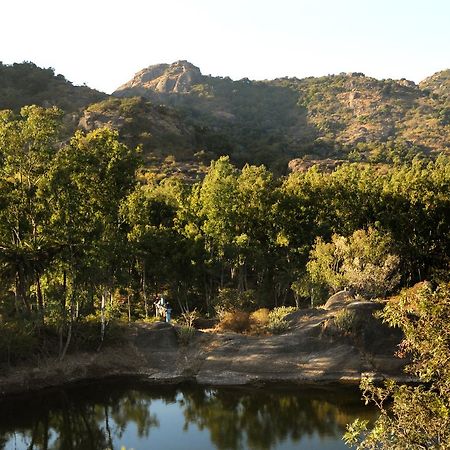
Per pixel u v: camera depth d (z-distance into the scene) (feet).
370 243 128.67
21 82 456.86
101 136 100.48
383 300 109.29
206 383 93.66
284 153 442.50
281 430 70.18
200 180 273.13
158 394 89.51
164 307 130.62
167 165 309.83
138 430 73.26
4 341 91.09
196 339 110.11
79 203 96.99
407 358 93.50
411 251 156.56
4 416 79.00
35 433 73.26
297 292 137.08
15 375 90.38
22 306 104.73
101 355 102.68
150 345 108.58
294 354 99.45
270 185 164.35
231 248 145.79
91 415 80.18
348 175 179.42
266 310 121.49
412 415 28.02
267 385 91.04
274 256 160.25
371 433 29.30
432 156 424.05
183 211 156.35
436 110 631.56
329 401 81.66
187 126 414.82
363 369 93.04
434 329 27.43
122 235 113.19
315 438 66.33
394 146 480.23
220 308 128.88
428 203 160.66
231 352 102.78
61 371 95.09
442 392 27.63
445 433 27.32
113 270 106.93
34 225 98.43
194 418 77.36
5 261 93.50
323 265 130.21
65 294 99.96
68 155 95.86
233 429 71.87
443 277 141.08
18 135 93.40
